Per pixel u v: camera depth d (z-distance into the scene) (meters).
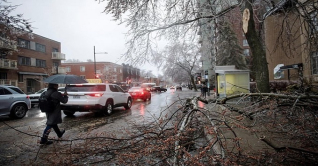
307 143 3.57
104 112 9.53
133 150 3.37
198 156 2.40
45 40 32.25
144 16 8.05
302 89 5.55
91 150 3.47
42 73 31.05
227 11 8.51
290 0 6.58
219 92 12.69
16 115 9.11
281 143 3.96
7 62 24.48
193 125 3.95
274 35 17.36
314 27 6.17
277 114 4.49
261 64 8.62
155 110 11.55
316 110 4.29
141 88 19.48
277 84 14.16
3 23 6.84
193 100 4.26
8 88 9.08
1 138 5.66
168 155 2.84
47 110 5.00
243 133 4.95
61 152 3.51
